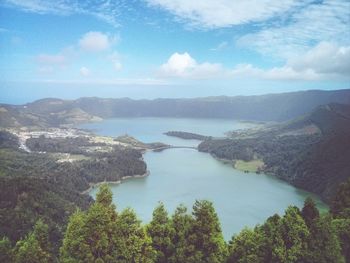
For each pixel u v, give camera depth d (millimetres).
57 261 55281
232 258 56562
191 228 54219
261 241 55719
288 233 54719
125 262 48250
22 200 161875
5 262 51125
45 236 52375
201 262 52281
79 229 48500
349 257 63094
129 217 50750
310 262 54156
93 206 49406
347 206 81375
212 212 54781
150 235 54656
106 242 47500
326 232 56000
